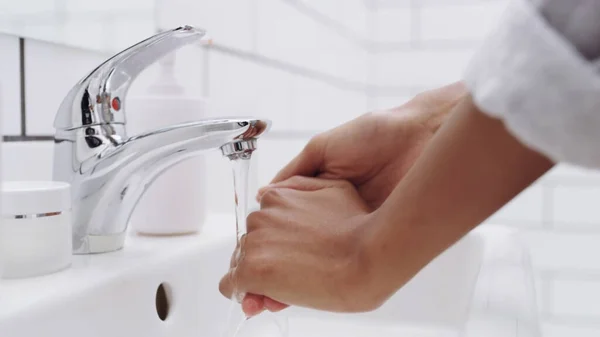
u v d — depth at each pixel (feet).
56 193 1.25
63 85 1.61
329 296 1.04
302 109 3.33
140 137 1.33
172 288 1.47
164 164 1.38
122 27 1.82
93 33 1.70
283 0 3.01
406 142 1.55
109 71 1.35
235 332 1.60
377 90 4.74
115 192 1.41
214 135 1.25
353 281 1.00
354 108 4.44
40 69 1.53
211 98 2.27
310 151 1.56
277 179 1.58
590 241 4.32
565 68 0.59
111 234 1.46
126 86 1.41
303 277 1.06
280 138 3.00
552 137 0.63
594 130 0.60
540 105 0.61
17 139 1.47
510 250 1.69
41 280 1.20
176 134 1.29
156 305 1.47
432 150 0.87
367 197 1.59
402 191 0.91
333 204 1.28
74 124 1.38
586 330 4.35
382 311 1.83
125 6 1.84
